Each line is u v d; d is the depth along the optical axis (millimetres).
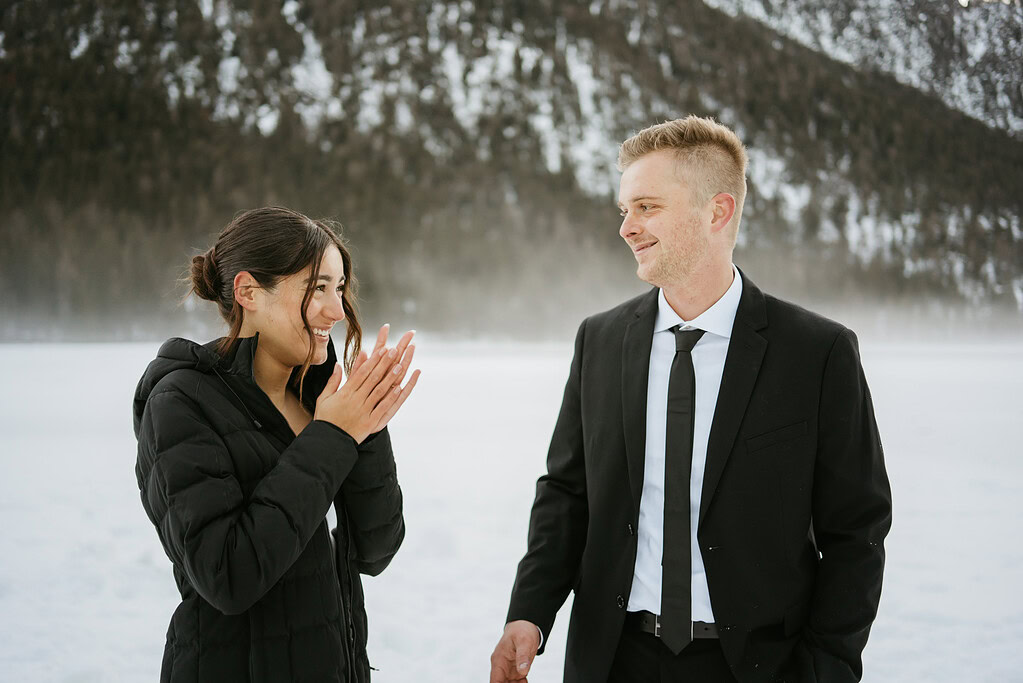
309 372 1551
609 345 1751
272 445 1402
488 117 76938
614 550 1653
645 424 1651
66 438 8992
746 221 70688
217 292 1464
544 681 2967
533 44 83000
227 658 1320
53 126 70250
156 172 68688
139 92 73688
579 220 71688
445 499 5961
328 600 1389
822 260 68250
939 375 21750
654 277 1651
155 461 1288
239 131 73438
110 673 2953
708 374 1636
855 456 1582
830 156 74688
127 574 4117
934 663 3029
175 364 1377
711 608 1555
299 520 1278
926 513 5516
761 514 1558
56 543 4633
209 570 1220
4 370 21781
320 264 1403
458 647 3264
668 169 1621
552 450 1861
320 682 1345
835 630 1544
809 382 1583
